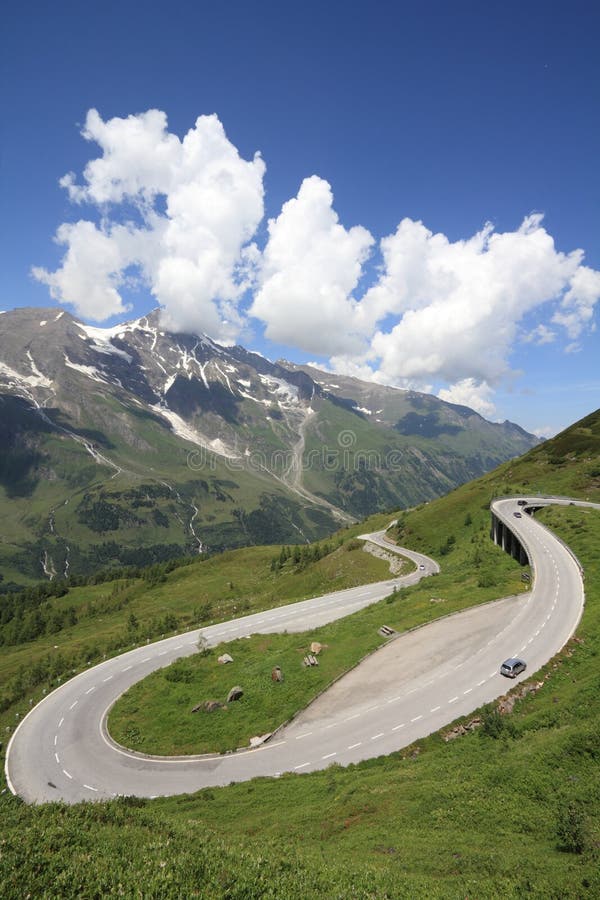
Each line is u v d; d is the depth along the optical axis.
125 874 14.41
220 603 152.12
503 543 99.38
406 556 125.06
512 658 45.84
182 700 54.94
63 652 129.38
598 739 27.45
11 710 63.81
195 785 39.72
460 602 64.38
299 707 47.12
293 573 164.75
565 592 61.53
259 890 14.74
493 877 18.66
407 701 44.28
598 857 18.50
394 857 21.55
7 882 13.39
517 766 27.97
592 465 144.00
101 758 47.25
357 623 66.00
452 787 27.86
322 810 29.39
